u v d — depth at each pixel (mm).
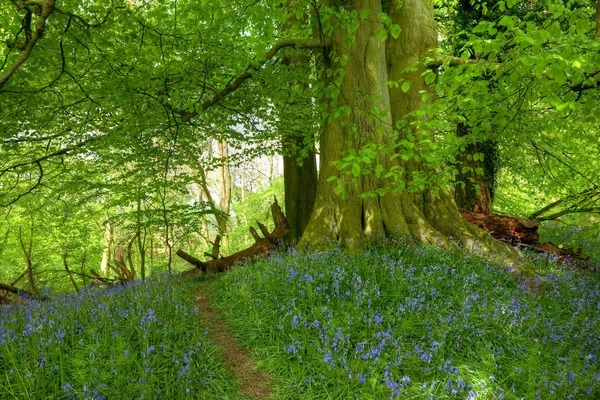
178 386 4047
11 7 7742
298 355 4773
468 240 8203
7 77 5016
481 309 5582
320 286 6070
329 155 8586
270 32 7828
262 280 6891
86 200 11930
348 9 8422
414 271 6789
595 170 14086
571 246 11828
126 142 10555
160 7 7832
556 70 4309
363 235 8055
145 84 8773
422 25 9164
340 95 8523
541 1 12141
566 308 6297
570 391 4082
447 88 5719
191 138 11555
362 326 5184
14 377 3926
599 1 6598
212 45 8516
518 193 18219
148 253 22812
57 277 15461
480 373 4395
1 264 16312
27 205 13984
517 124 6578
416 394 4086
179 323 5523
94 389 3752
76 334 4934
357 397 4027
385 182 8344
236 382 4645
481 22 4941
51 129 10883
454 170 6457
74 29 6516
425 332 5066
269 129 12195
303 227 12625
